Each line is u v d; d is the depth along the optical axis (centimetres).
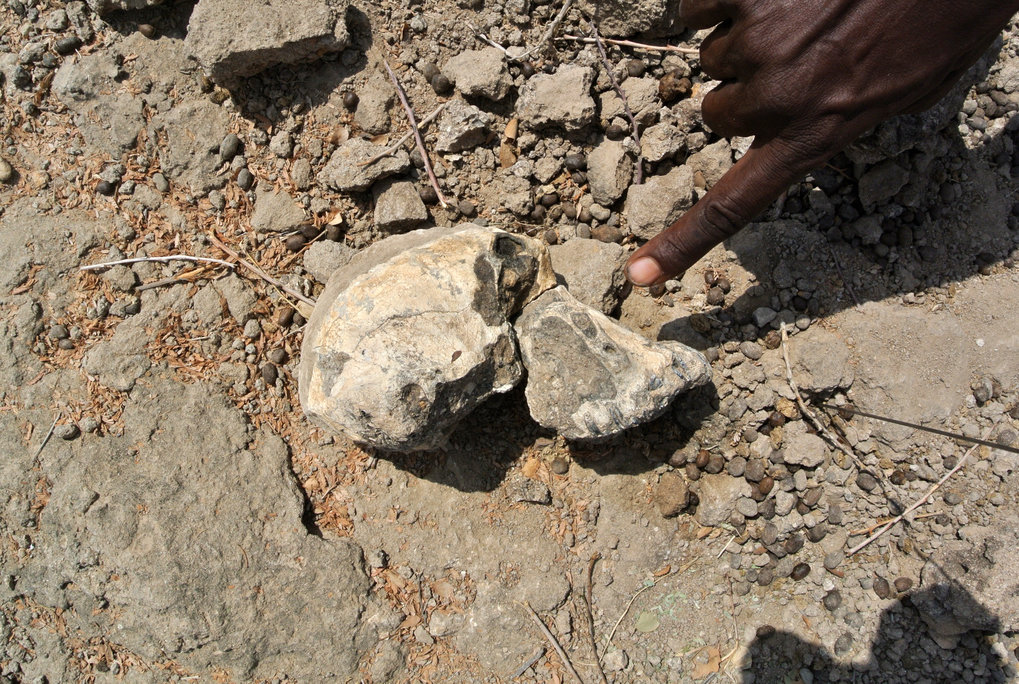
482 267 38
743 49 33
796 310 44
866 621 44
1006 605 42
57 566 40
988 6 31
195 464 41
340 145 44
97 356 41
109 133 43
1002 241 45
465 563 43
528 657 43
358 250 44
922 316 44
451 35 45
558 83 43
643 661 43
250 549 40
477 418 43
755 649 44
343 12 43
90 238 42
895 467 44
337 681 41
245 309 43
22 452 40
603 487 44
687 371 40
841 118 33
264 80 43
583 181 45
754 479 44
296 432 43
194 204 43
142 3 42
